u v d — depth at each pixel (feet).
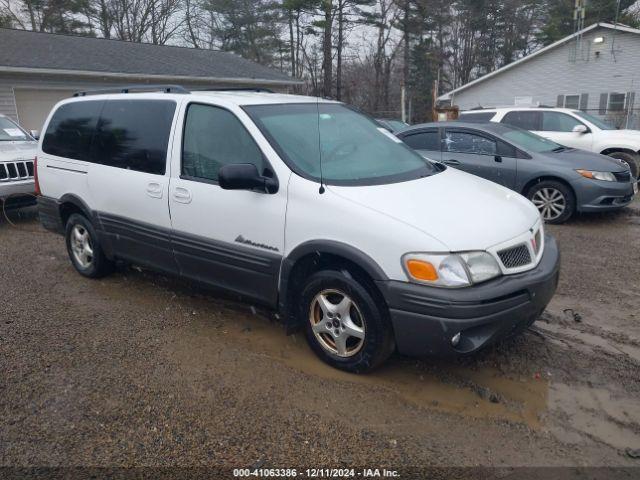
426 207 11.37
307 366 12.36
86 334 14.02
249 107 13.42
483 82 98.58
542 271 11.48
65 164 17.74
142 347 13.29
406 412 10.64
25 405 10.84
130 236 15.79
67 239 18.63
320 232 11.50
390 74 128.06
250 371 12.14
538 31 139.44
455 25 131.95
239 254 13.00
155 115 15.03
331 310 11.89
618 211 29.04
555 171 25.62
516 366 12.39
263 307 15.24
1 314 15.35
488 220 11.41
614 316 15.17
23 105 50.49
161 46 74.54
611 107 86.63
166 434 9.95
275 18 117.19
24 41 58.08
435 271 10.30
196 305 15.96
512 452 9.49
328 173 12.41
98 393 11.26
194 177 13.88
